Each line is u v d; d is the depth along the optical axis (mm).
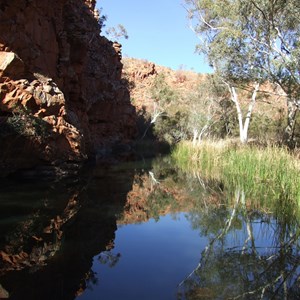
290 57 12297
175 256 5793
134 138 37875
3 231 6508
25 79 12320
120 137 32188
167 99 46031
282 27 13578
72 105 19125
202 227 7570
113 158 24000
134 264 5383
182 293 4406
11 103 11383
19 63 11711
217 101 32625
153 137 42750
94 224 7426
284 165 11211
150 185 13117
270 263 5547
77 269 5016
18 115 11352
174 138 42625
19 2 12516
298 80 12477
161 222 7938
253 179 11906
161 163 21125
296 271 5262
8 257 5320
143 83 65000
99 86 26984
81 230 6930
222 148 18750
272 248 6250
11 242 5965
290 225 7711
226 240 6695
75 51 19672
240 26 13812
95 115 26953
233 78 15984
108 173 15914
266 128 30188
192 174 16250
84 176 14344
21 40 12680
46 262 5207
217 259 5664
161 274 5027
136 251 5973
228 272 5168
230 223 7902
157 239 6684
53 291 4281
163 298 4285
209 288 4598
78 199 9672
